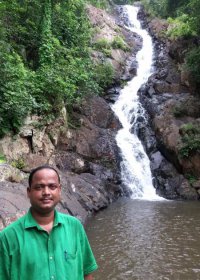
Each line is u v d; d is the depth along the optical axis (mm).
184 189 14695
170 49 23859
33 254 2277
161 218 10727
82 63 17016
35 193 2396
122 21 32469
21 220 2402
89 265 2613
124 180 15328
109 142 16484
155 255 7508
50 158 12992
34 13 16703
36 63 15820
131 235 8930
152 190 15594
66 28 18484
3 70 11328
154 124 17750
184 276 6449
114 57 24234
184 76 20328
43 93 13344
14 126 11430
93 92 17328
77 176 13281
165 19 29953
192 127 16031
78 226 2557
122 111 19500
